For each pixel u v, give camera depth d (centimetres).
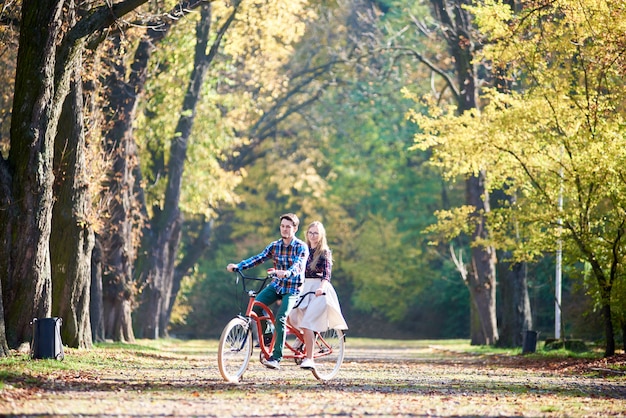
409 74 5322
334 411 1013
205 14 3797
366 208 6738
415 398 1197
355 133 6272
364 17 5038
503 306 3584
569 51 2403
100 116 2566
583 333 3644
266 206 6681
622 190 2236
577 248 2434
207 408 1015
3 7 2014
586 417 1016
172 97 3600
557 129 2512
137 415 944
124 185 3078
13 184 1769
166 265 4022
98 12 1808
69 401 1045
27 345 1806
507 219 2700
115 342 2888
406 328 6762
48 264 1844
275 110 5544
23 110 1745
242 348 1359
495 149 2558
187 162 4191
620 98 2355
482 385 1474
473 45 3753
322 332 1489
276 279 1375
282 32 3534
